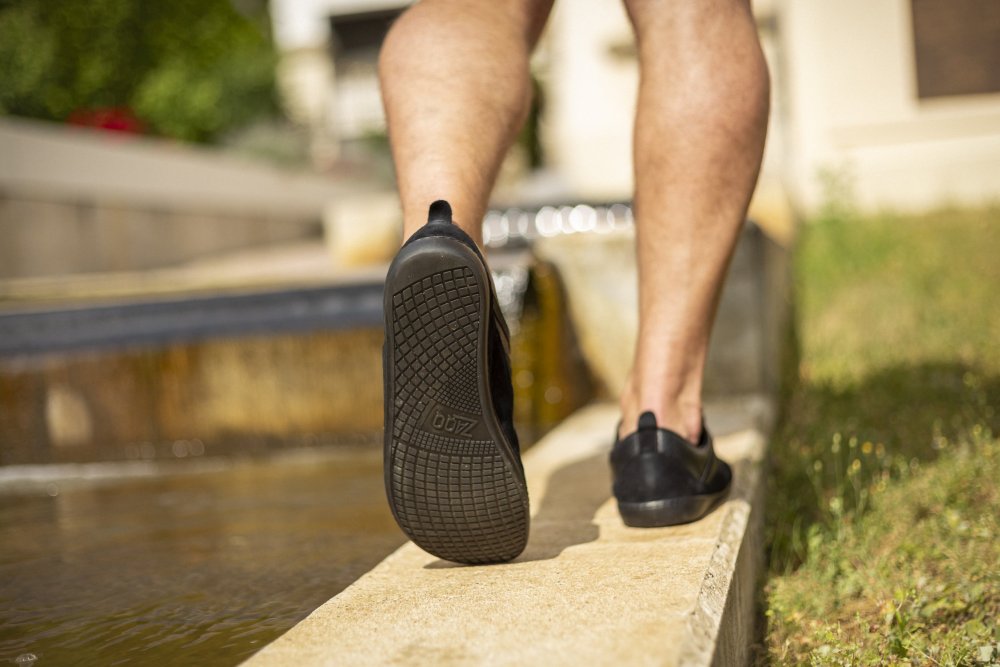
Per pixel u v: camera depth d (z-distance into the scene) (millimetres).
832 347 3518
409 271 1095
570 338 3010
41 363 3082
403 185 1282
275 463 2734
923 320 3697
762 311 2830
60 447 3080
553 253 3061
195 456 2959
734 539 1380
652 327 1508
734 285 2820
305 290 3131
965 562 1520
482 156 1299
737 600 1253
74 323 3162
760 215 6176
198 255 11156
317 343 3041
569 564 1244
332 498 2102
